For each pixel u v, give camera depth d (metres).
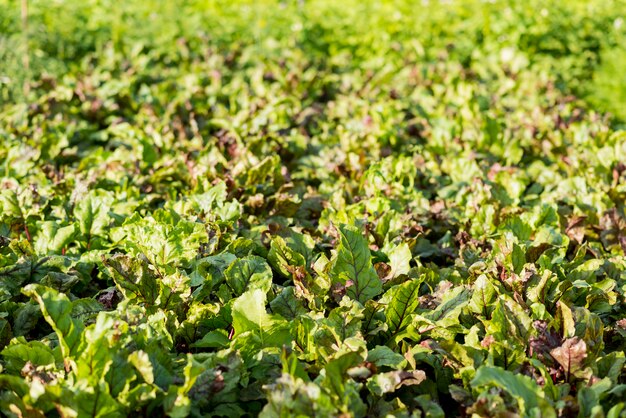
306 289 3.46
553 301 3.46
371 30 11.70
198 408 2.70
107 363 2.55
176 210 4.48
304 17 11.98
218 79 8.93
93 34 11.31
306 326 3.14
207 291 3.49
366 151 6.48
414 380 2.80
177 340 3.27
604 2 12.23
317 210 5.11
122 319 2.97
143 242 3.73
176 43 11.14
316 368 2.95
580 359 2.79
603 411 2.67
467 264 4.08
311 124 7.70
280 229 4.24
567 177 5.95
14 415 2.59
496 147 6.50
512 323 3.07
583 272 3.73
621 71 10.66
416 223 4.54
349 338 2.96
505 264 3.70
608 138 6.45
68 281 3.56
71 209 4.57
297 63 9.91
